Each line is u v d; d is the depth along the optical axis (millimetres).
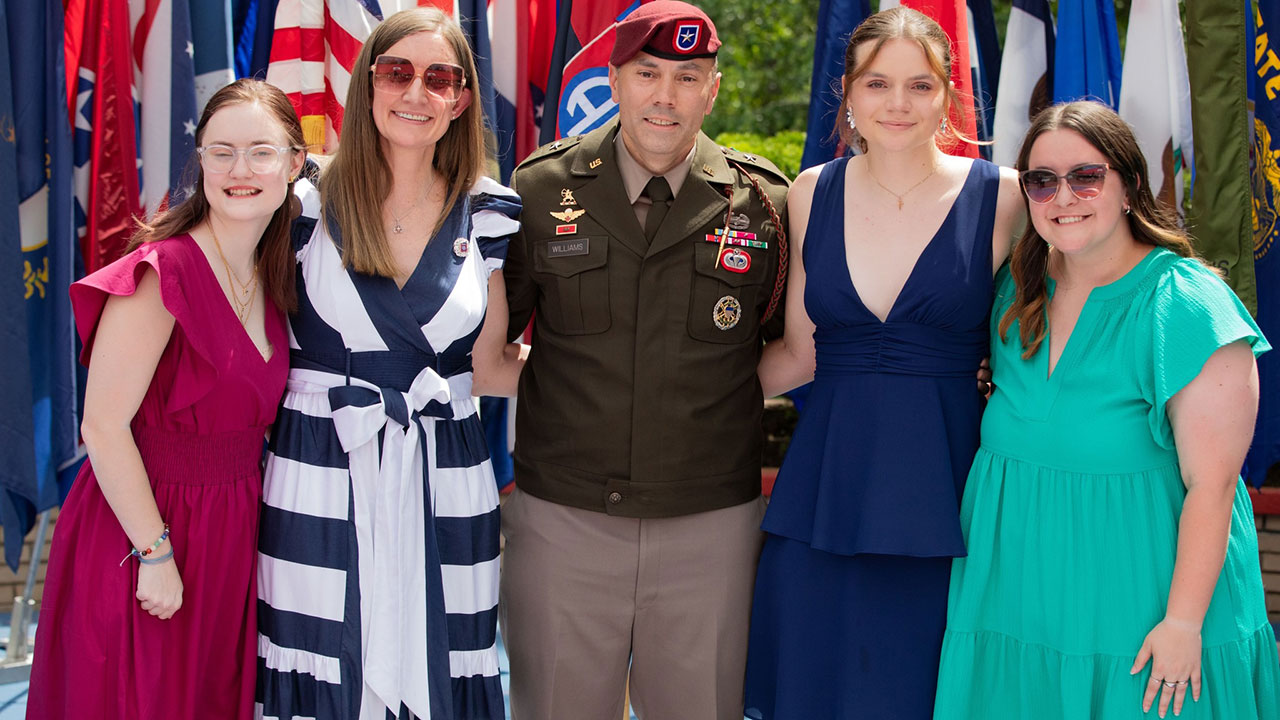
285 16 2984
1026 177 2246
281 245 2307
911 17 2410
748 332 2598
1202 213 2928
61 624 2287
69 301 3029
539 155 2684
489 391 2752
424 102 2281
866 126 2410
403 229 2365
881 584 2449
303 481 2314
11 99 2926
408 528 2314
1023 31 3146
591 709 2643
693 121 2490
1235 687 2217
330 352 2332
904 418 2408
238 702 2381
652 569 2574
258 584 2365
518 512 2660
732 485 2600
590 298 2525
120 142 2996
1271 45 2996
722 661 2613
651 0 3059
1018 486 2307
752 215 2594
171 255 2180
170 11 2955
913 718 2424
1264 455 3080
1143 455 2213
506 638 2693
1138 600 2197
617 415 2514
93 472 2271
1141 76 3029
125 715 2240
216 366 2215
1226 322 2133
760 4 7324
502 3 3227
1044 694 2277
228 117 2174
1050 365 2305
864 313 2436
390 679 2277
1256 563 2311
